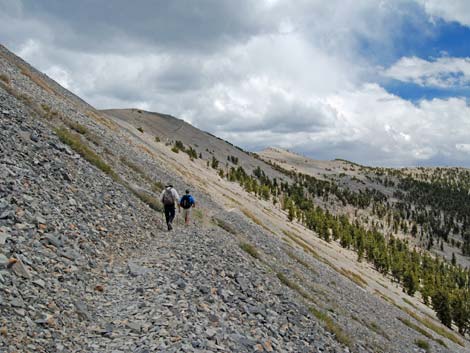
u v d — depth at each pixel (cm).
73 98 5044
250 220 4559
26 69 4053
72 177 1672
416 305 8369
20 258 919
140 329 863
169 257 1447
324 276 3772
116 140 3728
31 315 765
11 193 1173
